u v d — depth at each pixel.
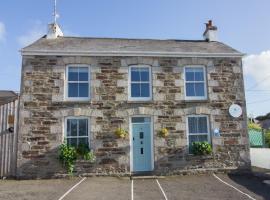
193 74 17.17
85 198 10.77
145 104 16.25
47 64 15.99
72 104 15.79
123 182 14.05
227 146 16.50
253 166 19.17
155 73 16.64
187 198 10.98
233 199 10.86
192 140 16.50
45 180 14.51
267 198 10.95
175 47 18.00
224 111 16.80
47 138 15.35
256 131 21.78
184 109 16.48
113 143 15.73
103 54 16.38
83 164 15.41
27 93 15.60
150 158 16.06
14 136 15.45
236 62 17.41
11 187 12.69
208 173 16.11
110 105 16.03
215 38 20.09
